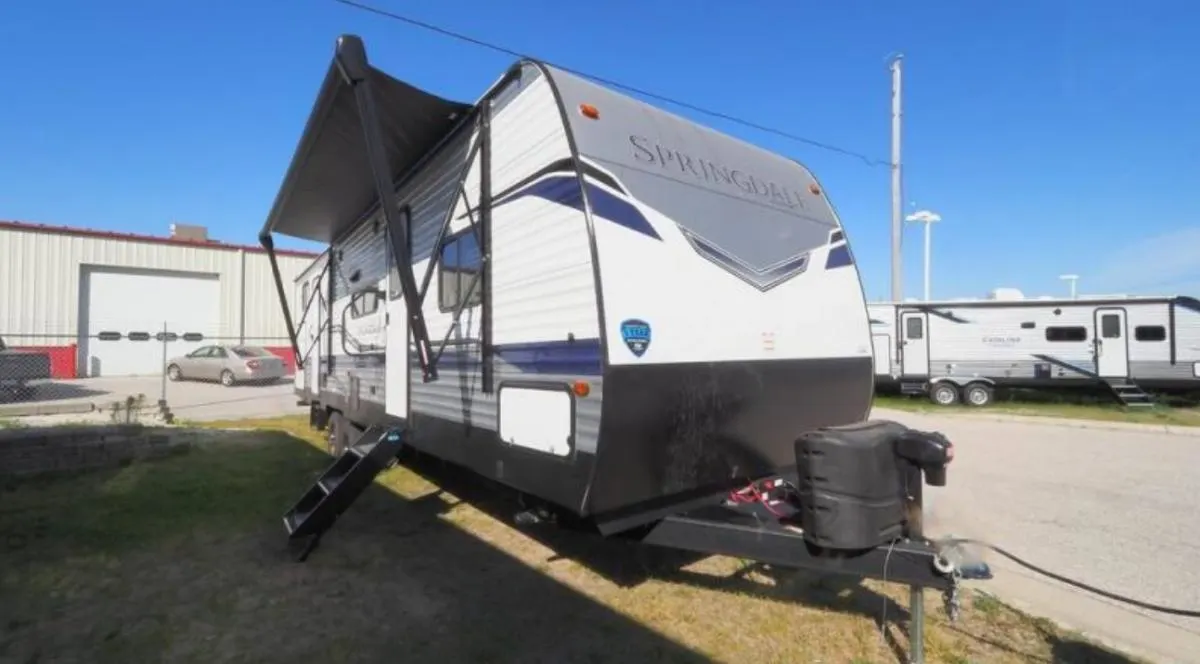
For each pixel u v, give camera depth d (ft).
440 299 15.10
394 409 18.15
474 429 13.29
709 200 12.01
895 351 54.75
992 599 12.31
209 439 30.04
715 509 11.16
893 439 9.45
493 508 18.40
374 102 13.67
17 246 70.38
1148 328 48.24
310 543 14.62
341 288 25.11
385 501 19.15
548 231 10.98
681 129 12.51
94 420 32.09
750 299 12.23
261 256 84.74
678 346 10.76
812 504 9.36
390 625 11.28
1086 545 16.14
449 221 14.46
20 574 13.52
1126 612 12.07
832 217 14.89
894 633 10.90
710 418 11.29
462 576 13.41
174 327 79.10
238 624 11.33
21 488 20.68
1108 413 45.85
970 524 17.93
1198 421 41.04
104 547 15.15
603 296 9.80
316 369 29.71
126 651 10.41
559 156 10.71
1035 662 10.02
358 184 19.60
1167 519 18.52
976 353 52.70
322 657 10.23
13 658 10.17
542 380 11.02
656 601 12.11
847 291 14.73
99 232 74.64
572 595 12.42
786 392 12.89
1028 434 36.55
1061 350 50.49
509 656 10.23
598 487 9.82
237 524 16.96
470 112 13.85
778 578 13.10
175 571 13.74
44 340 71.41
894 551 9.18
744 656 10.20
